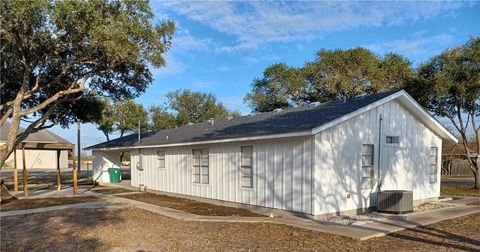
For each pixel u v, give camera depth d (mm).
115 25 12008
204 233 8617
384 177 12797
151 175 18828
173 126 43531
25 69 14234
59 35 12648
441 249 7359
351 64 30828
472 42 18391
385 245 7652
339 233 8625
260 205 12367
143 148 19500
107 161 23328
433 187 15109
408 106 13555
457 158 39219
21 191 18172
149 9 13078
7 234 8578
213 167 14570
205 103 46844
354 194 11812
